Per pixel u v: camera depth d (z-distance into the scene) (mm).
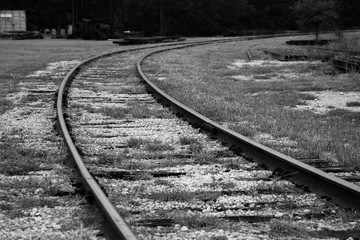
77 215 5082
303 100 13367
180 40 57781
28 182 6129
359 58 21688
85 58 26406
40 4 99562
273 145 8086
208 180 6293
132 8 94438
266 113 11000
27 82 16266
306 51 28578
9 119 10305
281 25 108438
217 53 31266
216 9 96875
